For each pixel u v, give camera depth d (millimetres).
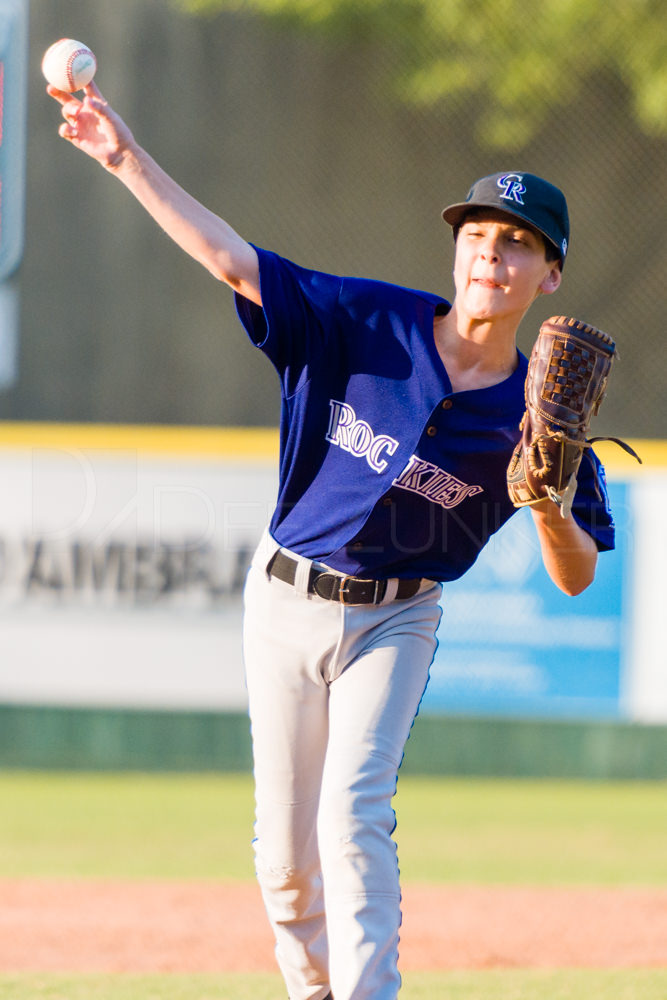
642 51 23609
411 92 23984
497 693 23531
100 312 23891
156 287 23875
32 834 18859
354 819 7684
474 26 23797
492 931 13719
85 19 23828
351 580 8188
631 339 23938
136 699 23172
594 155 24062
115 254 23875
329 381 8234
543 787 23547
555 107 24047
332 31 23891
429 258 24078
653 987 11258
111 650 23094
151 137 24031
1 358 23812
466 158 24078
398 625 8359
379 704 8078
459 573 8664
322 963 8852
